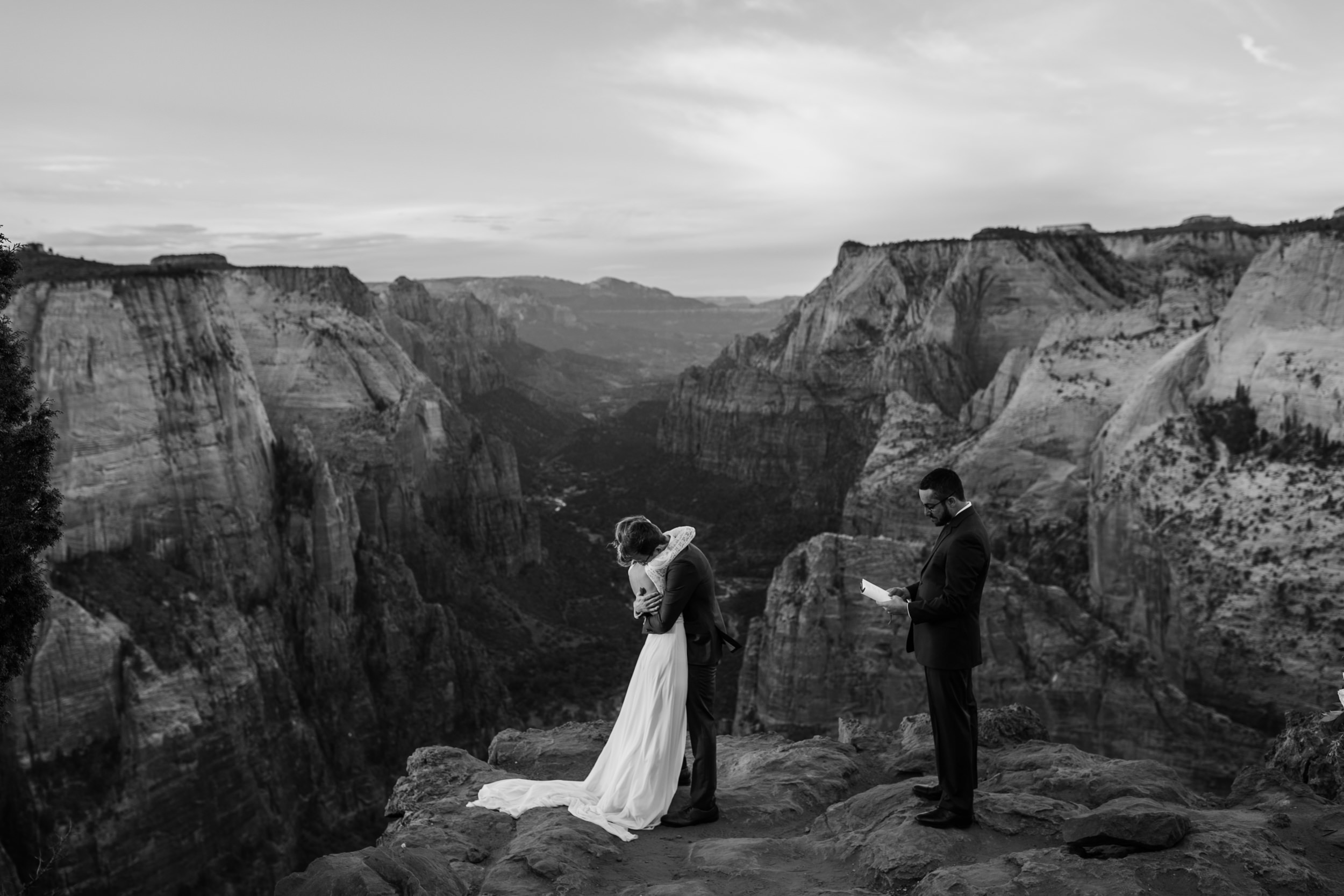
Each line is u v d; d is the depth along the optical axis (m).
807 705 58.91
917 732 14.80
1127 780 11.77
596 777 12.32
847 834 10.80
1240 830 9.68
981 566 10.04
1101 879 8.69
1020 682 56.69
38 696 52.00
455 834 11.38
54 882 49.72
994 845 10.02
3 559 14.52
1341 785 12.59
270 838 60.75
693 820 11.55
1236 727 52.66
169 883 54.56
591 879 9.91
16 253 15.10
